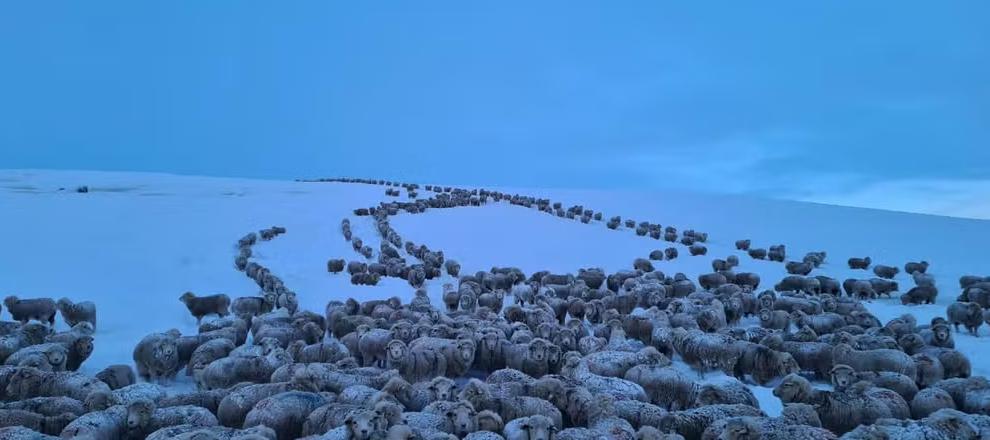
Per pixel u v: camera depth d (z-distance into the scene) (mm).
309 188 72125
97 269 32156
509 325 20734
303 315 21719
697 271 37469
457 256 40406
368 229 48562
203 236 41469
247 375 15445
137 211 49094
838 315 22438
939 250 43875
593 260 40562
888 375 14820
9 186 62562
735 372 17125
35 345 17109
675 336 18594
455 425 12102
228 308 25719
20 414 12094
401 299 29391
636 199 72312
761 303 25188
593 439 11438
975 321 22453
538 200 66750
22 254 34000
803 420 12516
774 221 57781
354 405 12531
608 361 15938
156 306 26719
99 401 12883
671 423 12219
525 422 11656
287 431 12398
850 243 47062
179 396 13383
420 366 16547
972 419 12039
